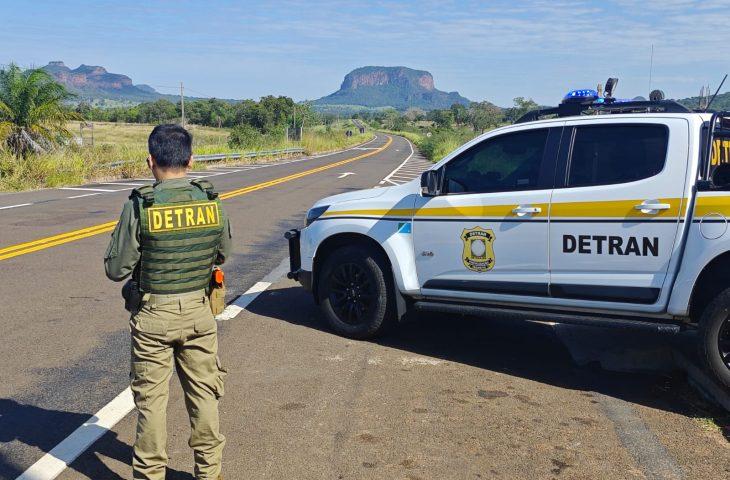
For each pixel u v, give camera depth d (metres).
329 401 4.84
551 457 4.07
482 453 4.10
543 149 5.47
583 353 6.08
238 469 3.85
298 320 6.92
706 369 4.76
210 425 3.57
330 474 3.81
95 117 127.75
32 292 7.77
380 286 6.16
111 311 7.07
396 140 102.12
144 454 3.49
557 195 5.28
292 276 6.89
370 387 5.14
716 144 4.96
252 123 76.19
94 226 12.69
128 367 5.48
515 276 5.51
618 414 4.73
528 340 6.46
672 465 4.00
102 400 4.82
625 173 5.08
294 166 35.38
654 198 4.90
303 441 4.21
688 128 4.89
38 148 23.55
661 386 5.30
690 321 5.00
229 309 7.26
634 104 5.68
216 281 3.55
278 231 12.70
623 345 6.29
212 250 3.49
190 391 3.57
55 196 18.44
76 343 6.04
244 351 5.91
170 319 3.38
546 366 5.73
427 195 5.79
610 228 5.06
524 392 5.12
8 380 5.16
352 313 6.36
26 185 20.75
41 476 3.75
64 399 4.82
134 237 3.29
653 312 4.98
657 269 4.92
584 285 5.21
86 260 9.57
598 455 4.11
